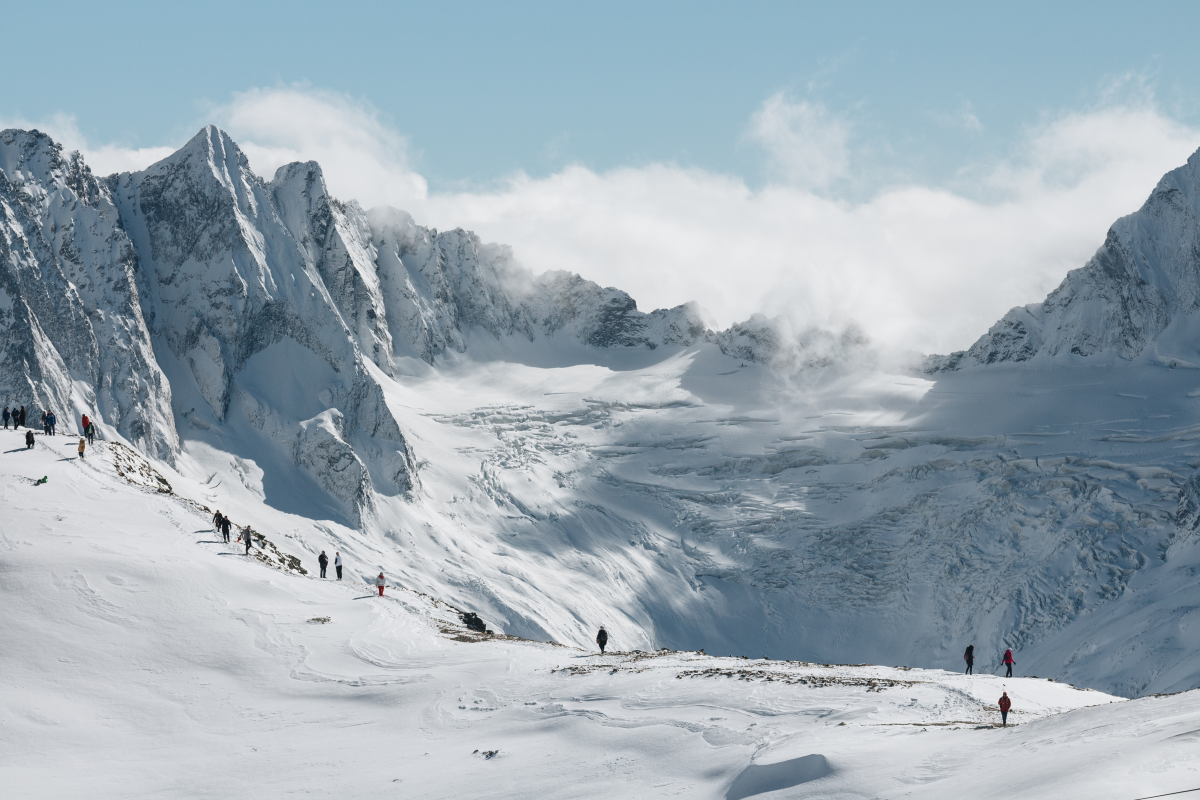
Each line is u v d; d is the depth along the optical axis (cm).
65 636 4750
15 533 5694
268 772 3656
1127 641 14038
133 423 15662
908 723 3481
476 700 4356
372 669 4809
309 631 5241
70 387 15000
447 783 3388
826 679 4262
